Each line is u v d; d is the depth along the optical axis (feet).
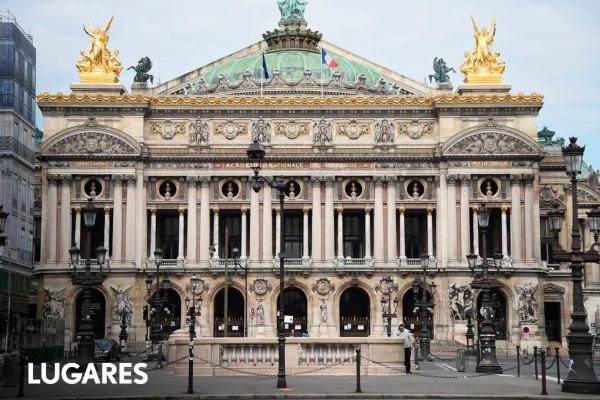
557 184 473.26
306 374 206.18
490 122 436.35
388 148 436.76
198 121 437.99
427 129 440.86
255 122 438.40
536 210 435.53
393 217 434.30
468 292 424.87
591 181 483.51
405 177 437.17
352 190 437.99
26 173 422.41
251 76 483.10
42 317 423.64
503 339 431.43
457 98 435.53
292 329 436.76
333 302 428.56
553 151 493.77
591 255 168.25
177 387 174.50
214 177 436.76
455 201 432.66
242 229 433.07
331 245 431.43
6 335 272.72
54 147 431.02
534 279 428.56
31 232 435.12
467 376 194.49
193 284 424.46
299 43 537.24
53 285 424.46
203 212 433.48
